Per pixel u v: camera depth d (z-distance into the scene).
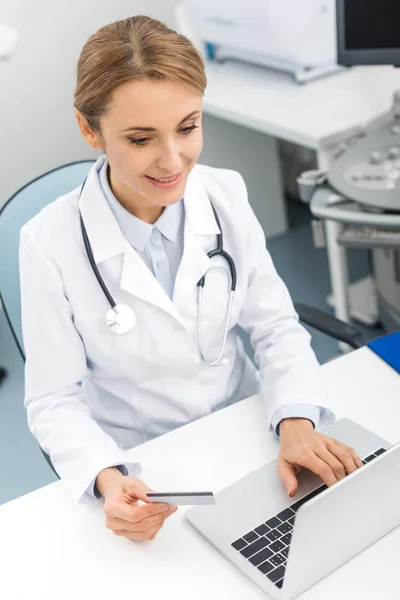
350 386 1.19
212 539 0.93
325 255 2.88
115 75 0.88
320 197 1.70
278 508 0.97
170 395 1.19
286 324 1.25
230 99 2.29
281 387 1.14
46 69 2.53
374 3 1.71
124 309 1.10
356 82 2.26
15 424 2.21
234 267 1.19
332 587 0.86
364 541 0.90
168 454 1.09
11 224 1.35
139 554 0.93
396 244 1.60
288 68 2.33
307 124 2.02
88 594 0.89
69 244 1.11
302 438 1.05
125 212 1.11
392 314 2.22
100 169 1.14
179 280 1.15
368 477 0.82
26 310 1.12
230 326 1.22
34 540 0.97
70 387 1.13
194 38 2.61
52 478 2.00
